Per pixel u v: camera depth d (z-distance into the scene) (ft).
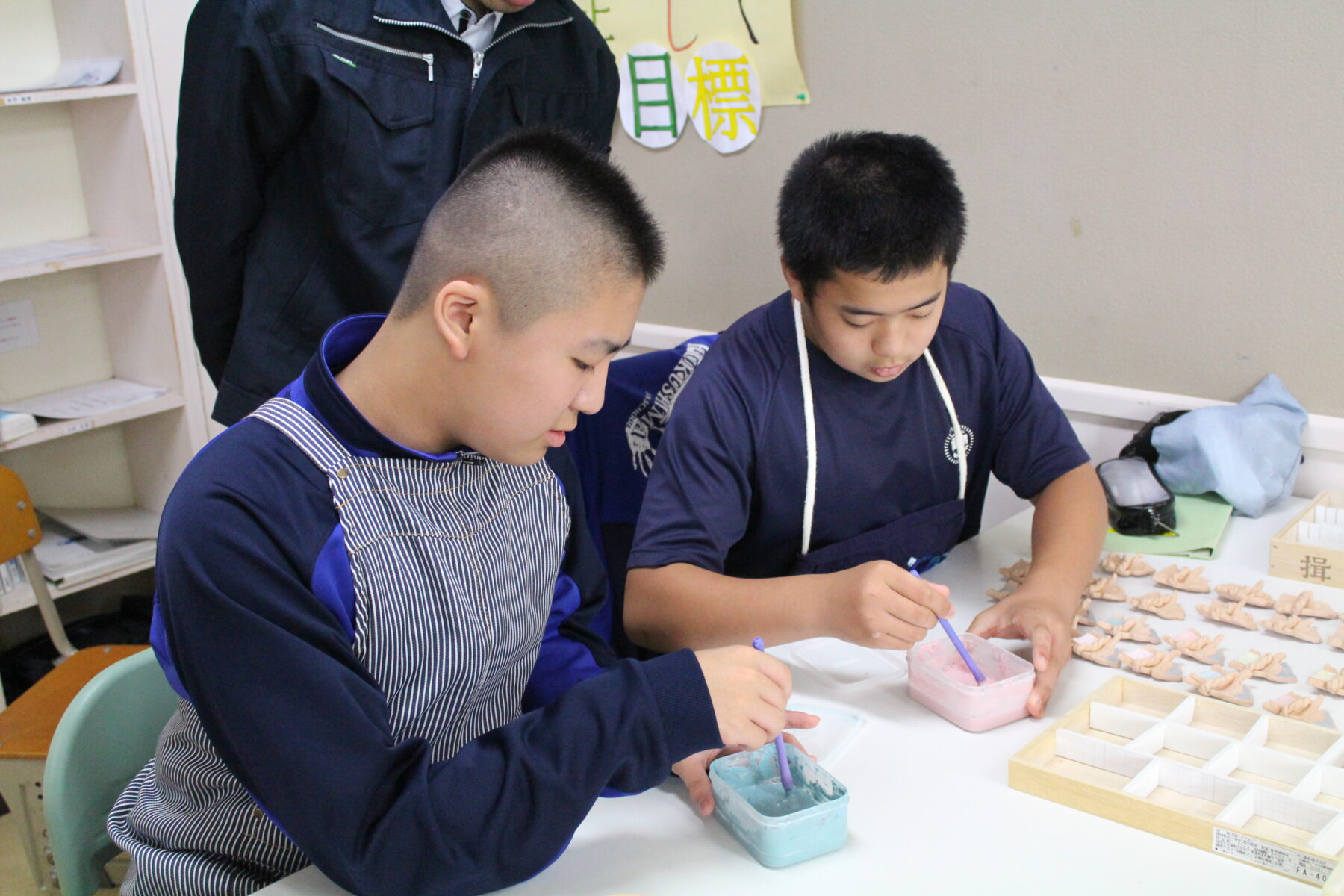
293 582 2.50
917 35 5.91
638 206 2.71
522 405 2.62
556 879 2.66
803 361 4.14
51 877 5.07
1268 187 5.10
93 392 8.46
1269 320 5.25
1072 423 5.95
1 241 8.08
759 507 4.26
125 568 8.11
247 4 5.12
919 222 3.49
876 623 3.34
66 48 8.08
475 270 2.52
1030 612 3.67
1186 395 5.59
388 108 5.41
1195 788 2.87
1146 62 5.27
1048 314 5.93
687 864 2.71
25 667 7.93
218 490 2.50
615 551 4.70
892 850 2.72
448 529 2.80
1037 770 2.91
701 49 6.64
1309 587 4.18
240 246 5.56
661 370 4.70
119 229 8.27
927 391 4.31
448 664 2.80
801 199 3.73
